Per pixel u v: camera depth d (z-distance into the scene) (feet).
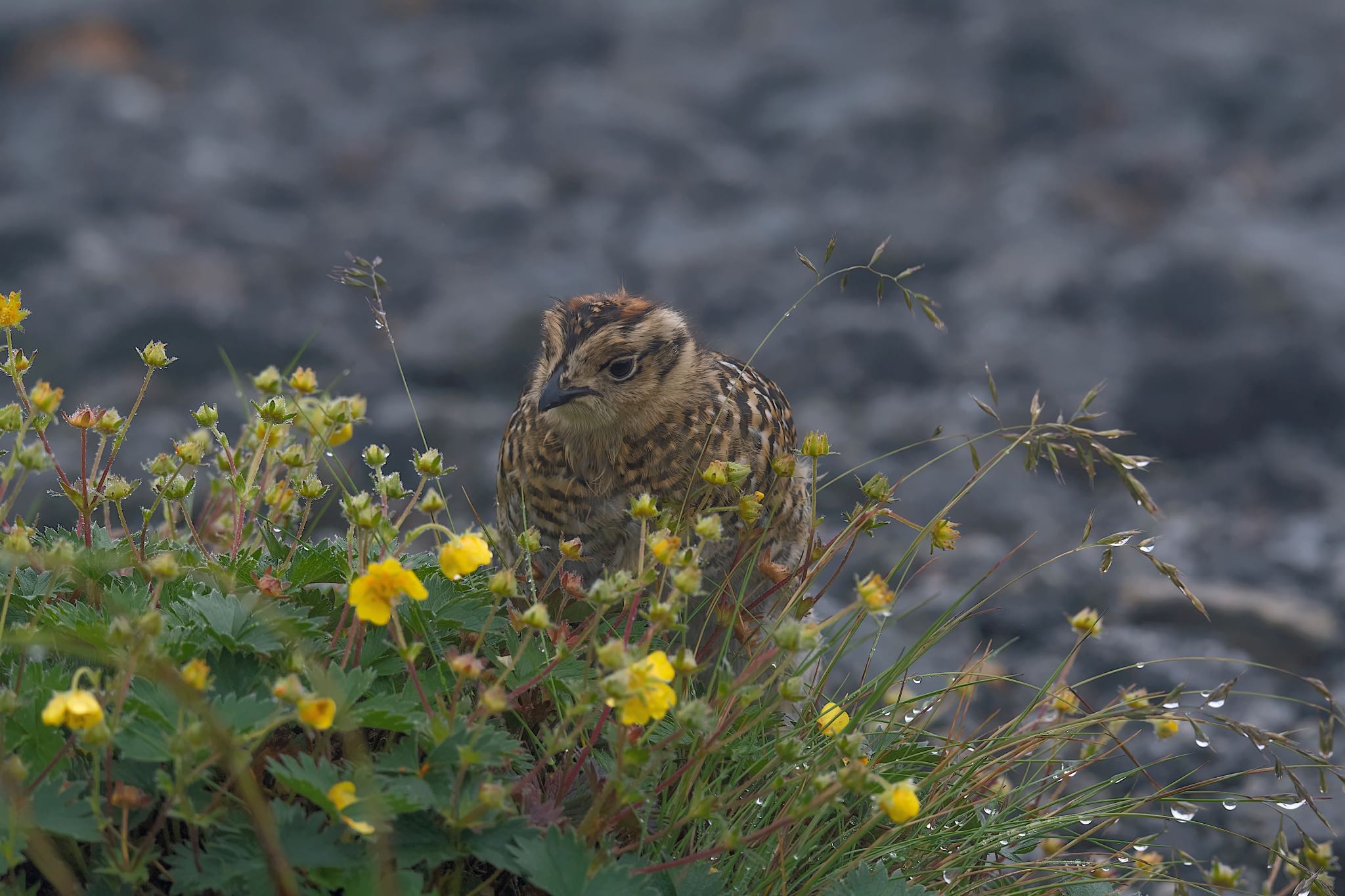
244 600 18.98
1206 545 45.91
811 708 22.12
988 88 85.66
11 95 79.61
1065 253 65.82
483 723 17.56
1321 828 27.89
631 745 18.12
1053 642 36.73
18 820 15.35
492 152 79.30
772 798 20.49
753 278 64.64
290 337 56.75
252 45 92.02
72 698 15.06
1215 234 64.69
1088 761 23.03
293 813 16.76
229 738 15.76
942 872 21.07
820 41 90.43
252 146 78.18
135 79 83.56
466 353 56.49
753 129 82.99
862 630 34.68
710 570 25.32
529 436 26.71
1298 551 45.44
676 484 25.84
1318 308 58.80
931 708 24.16
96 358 54.29
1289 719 33.06
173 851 16.71
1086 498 50.21
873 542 42.88
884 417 53.67
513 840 17.29
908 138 79.51
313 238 68.18
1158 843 26.99
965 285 64.34
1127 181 77.41
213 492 24.04
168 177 72.18
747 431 26.58
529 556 22.26
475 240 69.56
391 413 50.01
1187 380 55.88
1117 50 89.76
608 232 70.44
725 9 95.66
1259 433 55.52
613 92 85.20
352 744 17.42
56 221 64.18
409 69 90.84
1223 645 37.60
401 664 19.53
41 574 20.16
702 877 18.81
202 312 56.59
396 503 36.60
